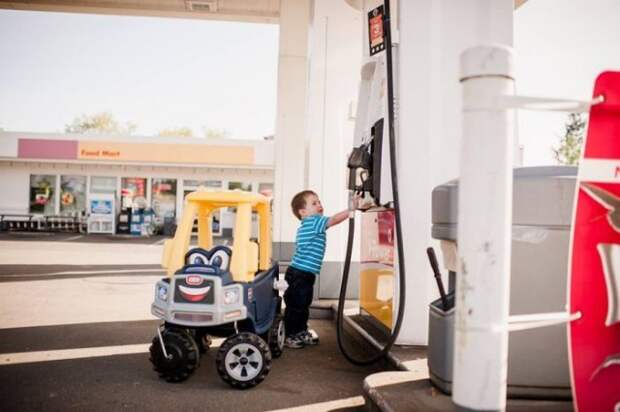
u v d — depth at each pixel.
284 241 8.89
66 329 5.04
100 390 3.32
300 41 9.51
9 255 11.81
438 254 3.62
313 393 3.30
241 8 10.09
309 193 4.69
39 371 3.72
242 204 3.57
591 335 1.62
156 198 21.09
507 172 1.45
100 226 20.16
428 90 3.65
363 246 4.93
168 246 3.54
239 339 3.34
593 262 1.62
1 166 20.45
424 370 2.99
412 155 3.64
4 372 3.69
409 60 3.67
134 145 19.97
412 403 2.38
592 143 1.60
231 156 20.23
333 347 4.49
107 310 6.03
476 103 1.45
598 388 1.62
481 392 1.44
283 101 9.37
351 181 3.99
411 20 3.67
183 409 3.00
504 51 1.44
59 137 19.72
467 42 3.66
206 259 3.58
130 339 4.70
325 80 6.40
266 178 21.44
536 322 1.60
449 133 3.64
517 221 2.35
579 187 1.60
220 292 3.26
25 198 20.59
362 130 4.63
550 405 2.28
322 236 4.54
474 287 1.45
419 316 3.62
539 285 2.34
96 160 19.88
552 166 2.57
